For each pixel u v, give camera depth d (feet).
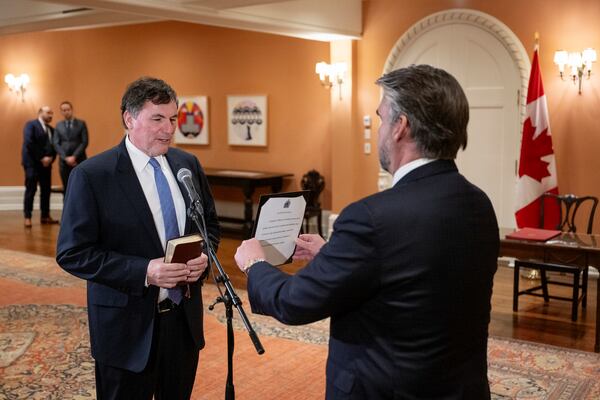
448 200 4.59
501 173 22.31
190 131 30.25
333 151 25.41
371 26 24.30
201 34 29.55
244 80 28.60
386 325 4.56
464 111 4.63
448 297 4.51
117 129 32.63
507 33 21.45
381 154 4.82
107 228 7.01
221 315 15.89
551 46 20.77
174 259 6.70
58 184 33.99
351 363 4.71
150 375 7.17
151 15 19.47
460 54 22.59
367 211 4.50
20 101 33.24
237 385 11.71
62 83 33.22
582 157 20.54
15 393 11.28
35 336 14.25
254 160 28.78
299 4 21.70
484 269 4.75
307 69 26.91
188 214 7.22
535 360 13.14
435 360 4.52
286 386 11.70
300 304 4.62
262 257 5.32
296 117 27.43
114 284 6.78
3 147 33.22
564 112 20.67
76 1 17.43
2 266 20.93
